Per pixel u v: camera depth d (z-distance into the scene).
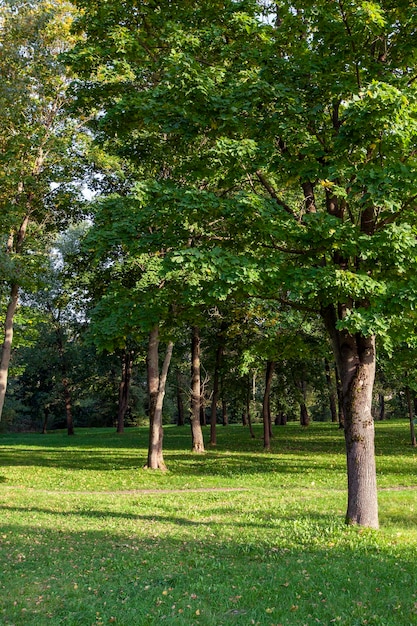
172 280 12.10
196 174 10.74
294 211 11.54
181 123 10.30
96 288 26.09
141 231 10.80
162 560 8.23
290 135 10.23
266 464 23.48
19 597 6.57
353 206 11.14
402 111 8.45
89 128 23.08
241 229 9.83
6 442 40.50
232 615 6.00
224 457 26.53
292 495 15.44
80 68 13.96
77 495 16.58
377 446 30.45
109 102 15.52
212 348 34.50
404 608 6.14
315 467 22.23
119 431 48.12
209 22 12.25
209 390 40.41
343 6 9.44
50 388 60.38
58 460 26.75
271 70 10.48
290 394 38.03
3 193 22.25
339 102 10.66
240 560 8.26
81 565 8.01
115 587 6.96
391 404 45.09
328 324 10.98
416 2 9.95
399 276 9.77
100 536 10.05
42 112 23.06
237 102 10.00
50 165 23.48
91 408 68.44
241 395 37.06
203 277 9.69
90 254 24.31
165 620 5.82
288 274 9.08
